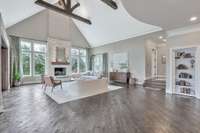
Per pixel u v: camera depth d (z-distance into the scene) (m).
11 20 7.01
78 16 8.59
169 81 6.00
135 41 8.75
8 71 6.93
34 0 6.39
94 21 9.20
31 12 7.80
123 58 9.52
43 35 9.24
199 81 5.00
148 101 4.61
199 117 3.17
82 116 3.25
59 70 10.03
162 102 4.47
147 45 8.48
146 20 4.50
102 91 6.50
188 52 5.54
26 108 3.83
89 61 12.53
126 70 9.31
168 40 6.00
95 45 11.94
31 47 8.93
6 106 4.00
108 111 3.61
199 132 2.46
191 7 3.46
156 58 9.70
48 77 6.30
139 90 6.74
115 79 9.56
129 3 3.26
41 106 4.03
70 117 3.18
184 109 3.74
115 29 8.90
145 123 2.84
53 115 3.31
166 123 2.84
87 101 4.67
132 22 7.57
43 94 5.70
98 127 2.66
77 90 5.65
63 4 8.01
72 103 4.41
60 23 10.13
